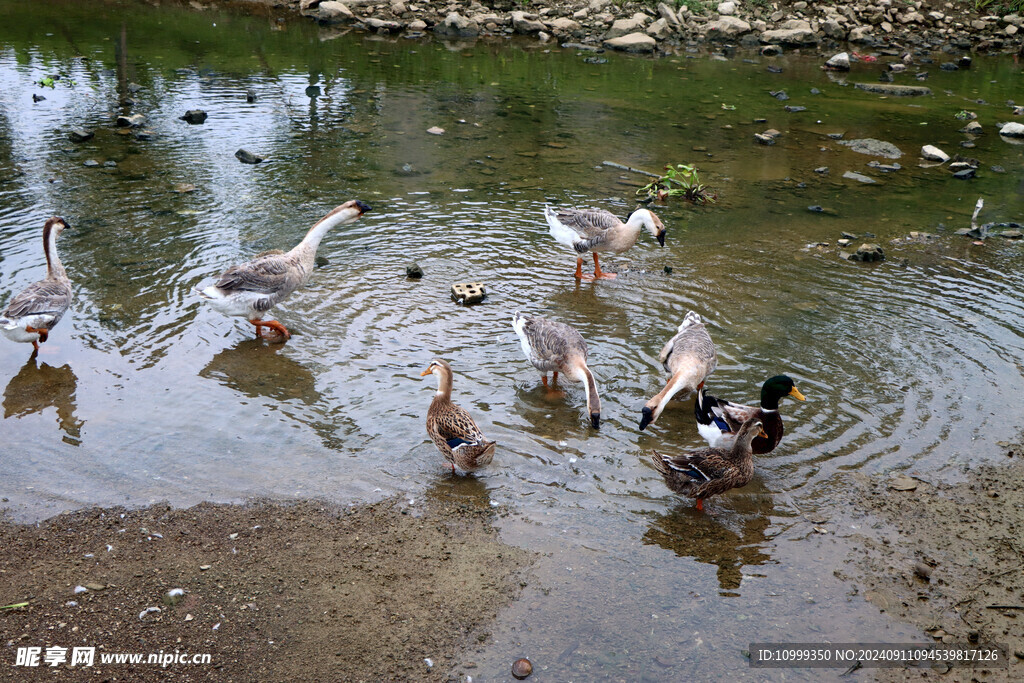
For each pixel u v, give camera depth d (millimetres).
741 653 4930
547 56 22172
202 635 4945
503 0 25094
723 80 20656
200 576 5402
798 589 5449
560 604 5258
